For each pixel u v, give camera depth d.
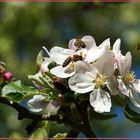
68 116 0.53
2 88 0.53
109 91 0.52
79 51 0.53
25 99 0.54
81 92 0.51
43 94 0.53
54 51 0.53
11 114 1.26
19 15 1.33
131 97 0.52
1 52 1.32
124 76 0.52
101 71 0.52
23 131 1.24
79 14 1.34
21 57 1.33
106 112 0.54
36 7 1.32
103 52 0.52
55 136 0.54
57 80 0.52
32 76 0.53
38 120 0.53
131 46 1.33
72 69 0.52
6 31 1.34
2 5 1.32
